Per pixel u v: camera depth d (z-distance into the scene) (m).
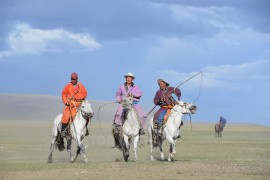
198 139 60.09
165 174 18.20
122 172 18.78
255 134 84.50
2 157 29.58
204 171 19.17
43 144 43.38
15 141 48.06
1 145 40.53
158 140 24.16
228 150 36.12
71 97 23.34
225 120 71.06
